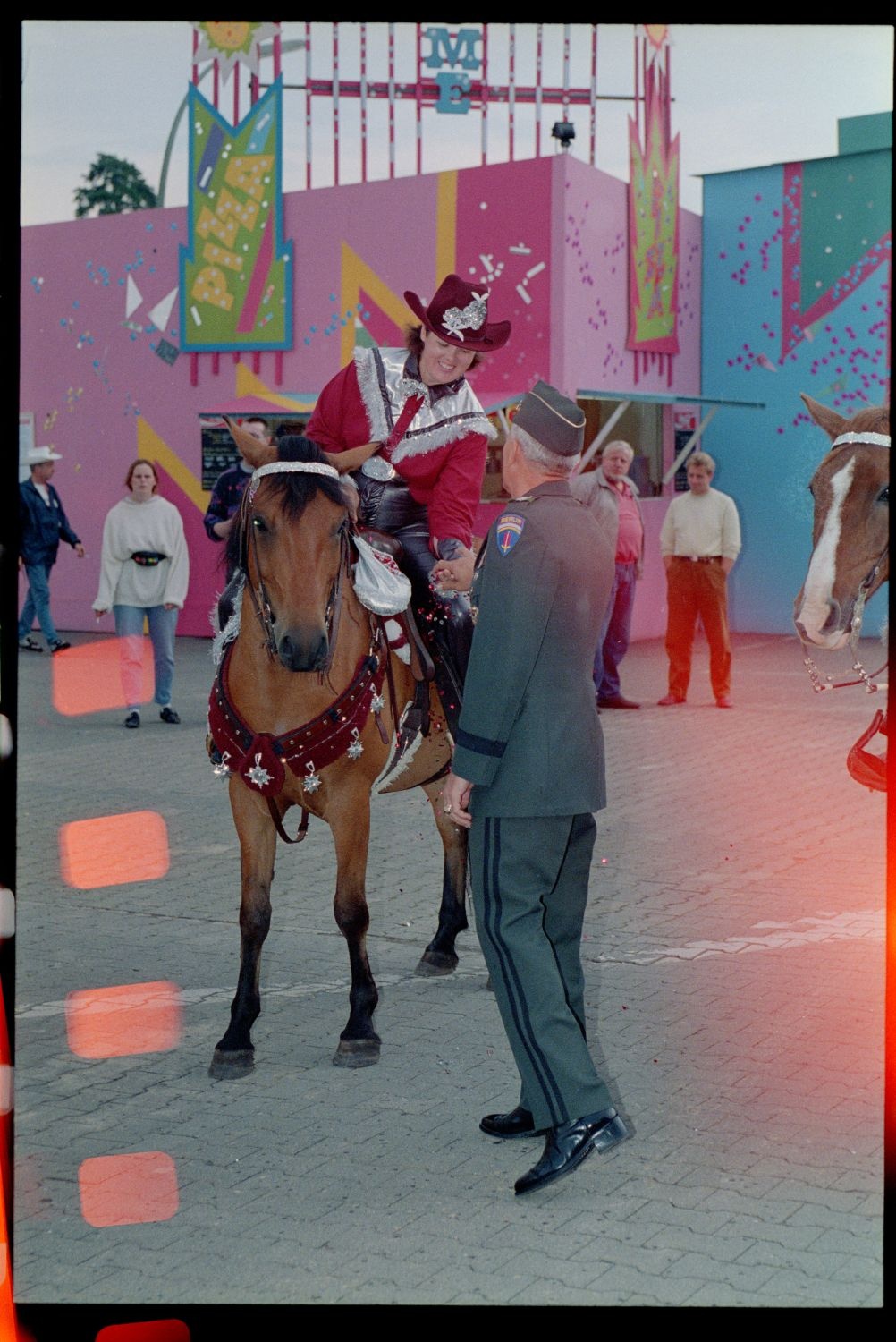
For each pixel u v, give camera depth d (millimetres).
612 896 6527
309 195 16078
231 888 6766
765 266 17344
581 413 3887
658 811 8305
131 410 17344
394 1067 4598
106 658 15188
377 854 7449
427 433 4863
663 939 5871
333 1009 5148
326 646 4133
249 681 4418
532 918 3811
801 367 17281
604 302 15586
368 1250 3438
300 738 4391
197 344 16797
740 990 5242
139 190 33875
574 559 3760
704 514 11773
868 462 3805
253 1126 4160
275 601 4141
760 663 15094
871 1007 5059
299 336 16328
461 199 15195
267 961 5707
